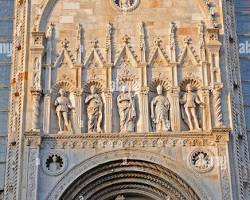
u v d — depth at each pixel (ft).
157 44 153.07
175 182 141.79
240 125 147.54
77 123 146.00
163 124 145.38
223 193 139.03
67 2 156.87
